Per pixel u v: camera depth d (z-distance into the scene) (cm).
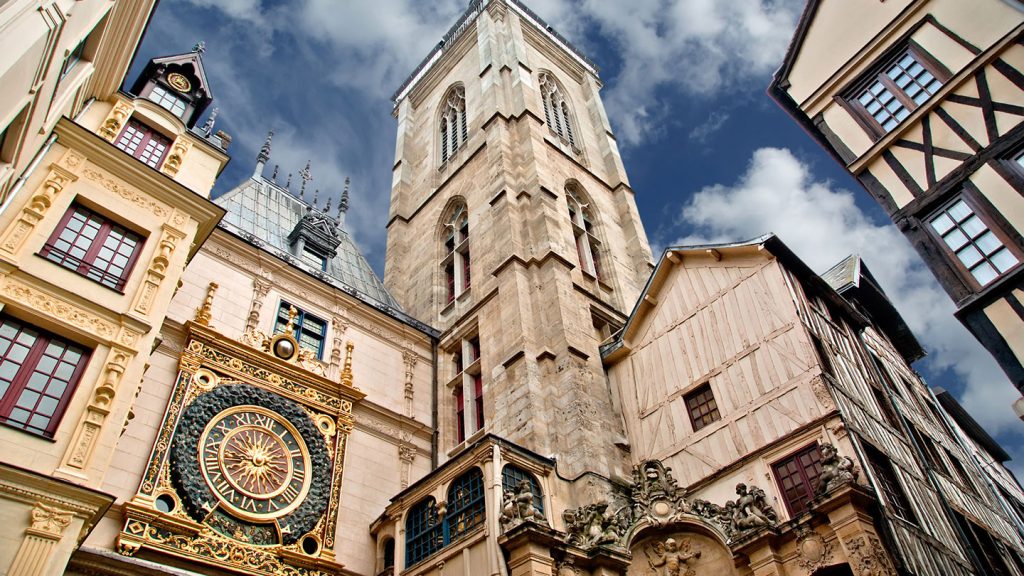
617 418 2044
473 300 2612
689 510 1598
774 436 1628
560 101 4066
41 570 1021
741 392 1767
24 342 1237
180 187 1625
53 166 1439
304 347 2061
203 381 1700
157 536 1405
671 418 1911
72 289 1334
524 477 1678
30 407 1177
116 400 1257
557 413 1972
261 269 2114
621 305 2748
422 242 3303
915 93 1612
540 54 4300
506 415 2050
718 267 2047
